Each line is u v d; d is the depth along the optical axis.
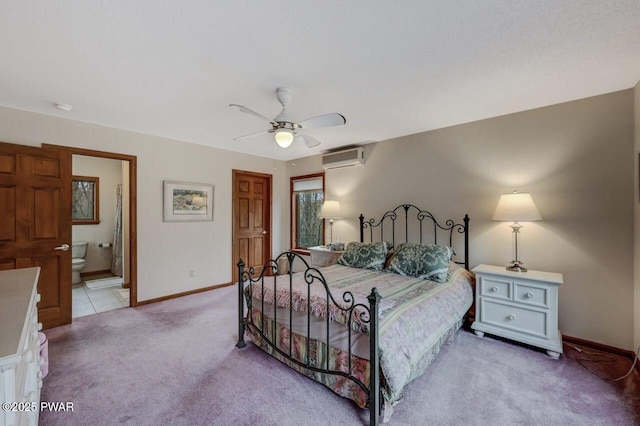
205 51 1.81
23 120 2.86
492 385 2.00
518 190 2.92
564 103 2.67
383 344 1.62
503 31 1.62
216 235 4.52
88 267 5.30
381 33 1.63
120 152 3.50
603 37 1.67
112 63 1.96
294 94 2.47
